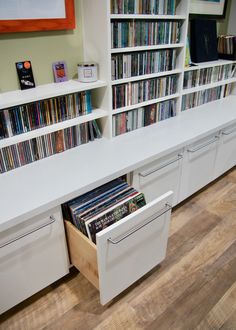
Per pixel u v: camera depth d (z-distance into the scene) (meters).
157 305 1.46
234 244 1.83
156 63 1.79
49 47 1.50
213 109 2.28
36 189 1.27
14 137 1.37
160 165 1.69
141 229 1.26
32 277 1.32
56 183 1.32
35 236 1.23
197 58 2.17
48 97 1.38
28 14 1.34
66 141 1.60
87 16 1.52
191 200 2.27
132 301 1.48
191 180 2.05
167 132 1.85
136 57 1.66
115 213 1.31
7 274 1.21
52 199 1.20
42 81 1.54
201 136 1.83
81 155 1.57
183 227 1.98
